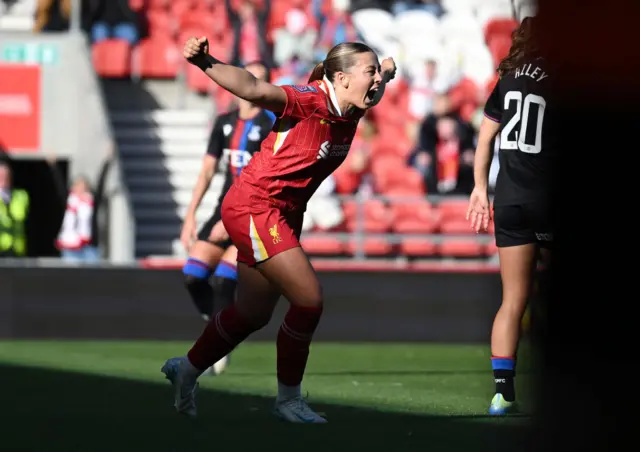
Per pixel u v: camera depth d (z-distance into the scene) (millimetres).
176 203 55031
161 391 20969
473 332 37938
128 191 54719
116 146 51594
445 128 52094
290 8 65062
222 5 64812
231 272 24484
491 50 65250
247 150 23703
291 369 15664
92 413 17172
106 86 60312
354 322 37938
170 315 37719
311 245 51156
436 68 63125
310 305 14984
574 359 3963
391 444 13195
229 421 15938
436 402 19016
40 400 19344
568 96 3852
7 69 51344
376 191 54000
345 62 14297
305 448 12891
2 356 30422
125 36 61250
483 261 51750
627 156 3840
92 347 34438
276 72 58094
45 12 56750
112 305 37719
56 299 37656
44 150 51469
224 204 15102
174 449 12891
